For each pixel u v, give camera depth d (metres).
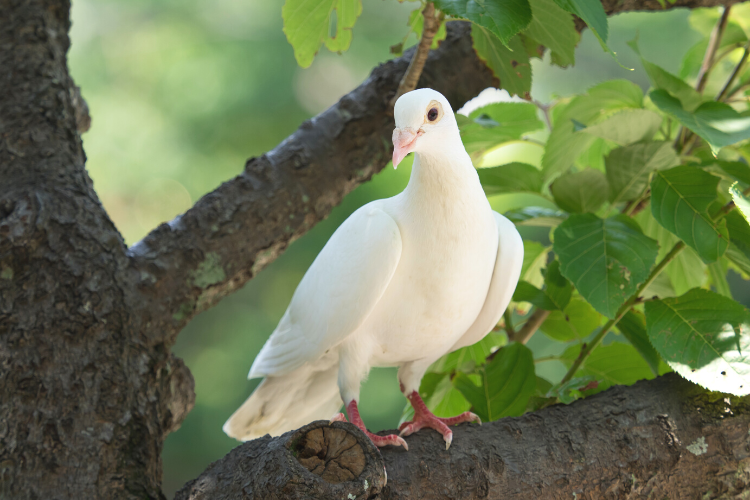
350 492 3.20
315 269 4.41
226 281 5.00
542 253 5.85
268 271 13.54
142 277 4.65
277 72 12.69
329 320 4.14
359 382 4.31
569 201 5.19
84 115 6.02
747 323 3.91
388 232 4.01
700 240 4.14
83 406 3.94
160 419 4.34
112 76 12.64
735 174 4.67
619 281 4.16
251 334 13.40
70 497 3.65
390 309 4.14
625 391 4.16
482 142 5.59
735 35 5.73
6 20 5.14
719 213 4.43
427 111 3.84
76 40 12.71
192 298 4.83
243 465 3.57
